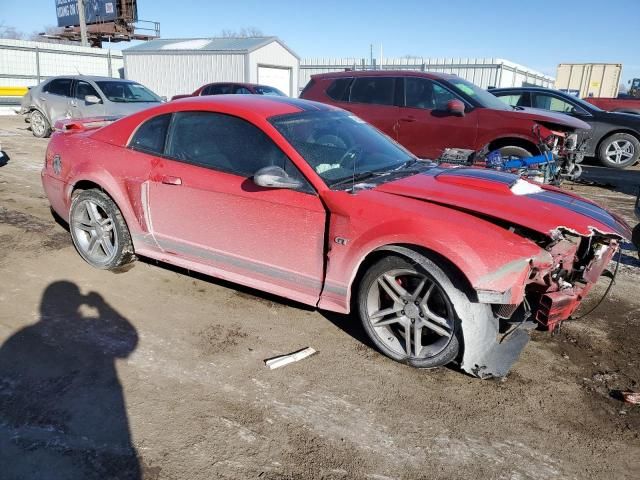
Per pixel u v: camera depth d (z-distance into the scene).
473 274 2.69
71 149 4.37
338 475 2.29
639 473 2.37
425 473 2.32
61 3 36.75
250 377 2.96
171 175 3.71
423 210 2.94
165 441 2.44
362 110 8.55
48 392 2.75
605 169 10.83
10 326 3.40
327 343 3.36
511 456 2.44
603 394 2.93
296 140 3.39
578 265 3.35
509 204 3.01
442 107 7.96
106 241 4.28
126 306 3.74
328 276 3.18
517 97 11.27
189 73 24.39
